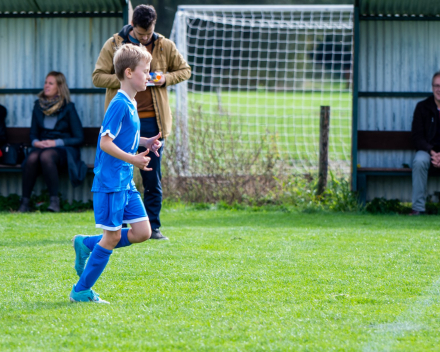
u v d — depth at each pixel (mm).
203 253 19625
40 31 34312
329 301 13672
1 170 32531
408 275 16375
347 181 33969
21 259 18594
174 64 23375
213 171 34750
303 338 10977
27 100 34469
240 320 12125
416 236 23141
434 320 12109
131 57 13617
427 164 31141
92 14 33938
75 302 13602
